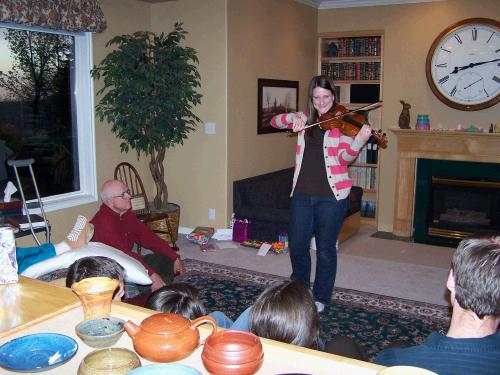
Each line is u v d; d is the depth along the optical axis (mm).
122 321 1131
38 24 4016
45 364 1014
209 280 4051
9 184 3924
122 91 4613
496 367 1052
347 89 6219
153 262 3244
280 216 4871
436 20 5547
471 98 5422
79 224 2654
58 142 4621
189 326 1034
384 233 5914
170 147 5426
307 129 3158
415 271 4406
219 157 5176
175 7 5180
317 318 1385
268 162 5820
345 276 4238
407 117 5652
